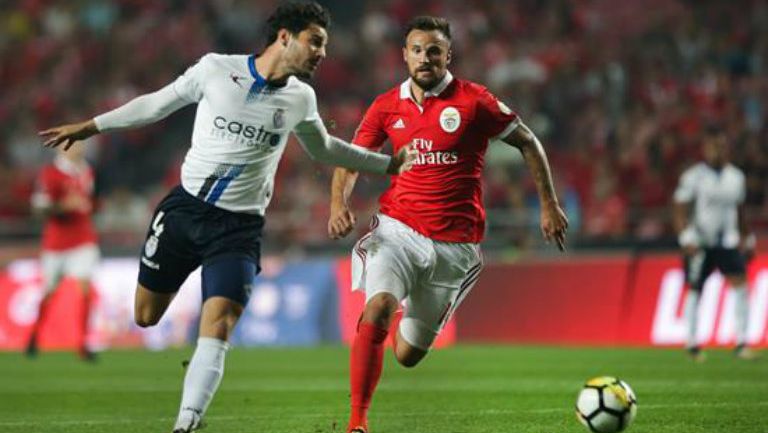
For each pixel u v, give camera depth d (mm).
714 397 33250
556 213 25859
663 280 60938
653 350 56125
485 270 65625
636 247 65062
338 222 25266
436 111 25562
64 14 101062
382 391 37031
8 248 71000
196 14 99688
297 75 22797
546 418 28984
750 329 58188
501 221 68375
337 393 37031
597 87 83000
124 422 29797
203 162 23297
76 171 53906
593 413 22812
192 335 66500
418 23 25516
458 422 28469
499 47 89000
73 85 95562
